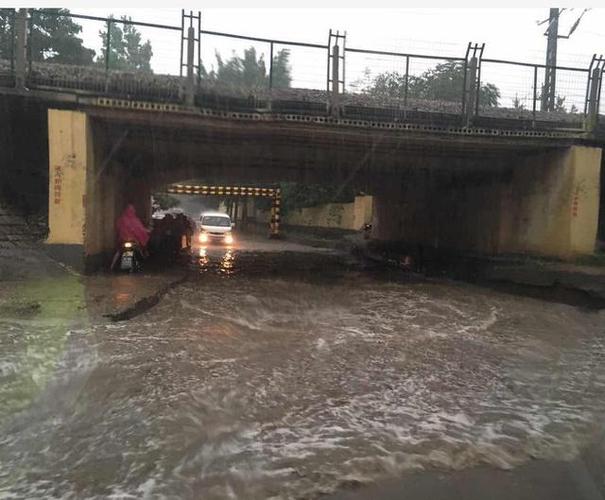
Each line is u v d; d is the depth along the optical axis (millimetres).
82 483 3576
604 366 6977
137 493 3473
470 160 16656
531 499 3615
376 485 3738
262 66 13547
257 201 51875
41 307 8461
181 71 12617
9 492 3445
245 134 14242
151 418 4625
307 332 8344
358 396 5484
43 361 5973
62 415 4637
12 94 11609
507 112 15633
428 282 16109
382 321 9508
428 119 14055
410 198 23797
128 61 13031
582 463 4172
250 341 7523
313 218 40812
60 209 11734
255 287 13141
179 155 17016
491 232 17562
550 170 14891
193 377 5730
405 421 4887
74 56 14352
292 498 3523
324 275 17219
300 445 4293
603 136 14359
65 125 11773
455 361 6980
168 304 9930
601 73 14391
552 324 9672
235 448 4180
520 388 5980
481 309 11078
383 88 14836
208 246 29562
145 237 14156
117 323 7957
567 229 14297
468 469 4023
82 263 11852
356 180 21531
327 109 13508
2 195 12633
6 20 11812
